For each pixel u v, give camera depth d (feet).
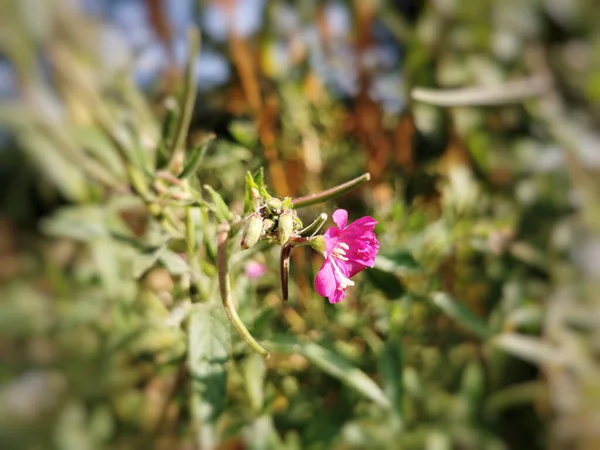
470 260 0.59
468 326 0.48
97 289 0.61
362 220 0.34
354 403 0.48
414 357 0.54
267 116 0.54
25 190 0.76
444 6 0.67
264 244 0.39
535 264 0.65
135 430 0.60
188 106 0.40
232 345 0.41
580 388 0.67
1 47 0.62
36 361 0.68
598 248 0.70
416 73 0.65
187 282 0.39
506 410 0.67
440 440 0.55
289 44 0.60
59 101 0.60
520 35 0.76
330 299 0.33
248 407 0.46
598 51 0.82
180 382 0.48
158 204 0.39
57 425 0.65
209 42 0.59
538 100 0.72
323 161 0.57
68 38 0.64
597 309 0.67
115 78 0.56
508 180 0.69
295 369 0.48
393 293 0.44
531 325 0.60
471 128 0.65
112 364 0.57
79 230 0.43
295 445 0.50
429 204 0.59
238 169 0.51
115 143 0.44
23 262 0.75
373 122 0.59
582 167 0.74
